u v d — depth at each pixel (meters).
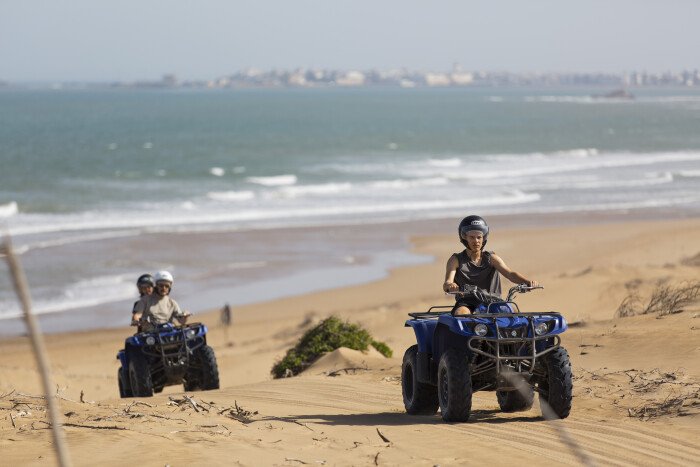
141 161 140.00
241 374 32.78
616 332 20.84
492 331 12.75
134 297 53.16
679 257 60.47
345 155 155.50
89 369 38.31
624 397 14.67
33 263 60.81
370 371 21.98
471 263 13.65
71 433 10.98
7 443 10.35
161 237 71.19
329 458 10.16
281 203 92.25
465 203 92.44
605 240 69.25
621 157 153.62
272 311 49.41
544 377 13.38
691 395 14.11
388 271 59.62
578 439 11.57
